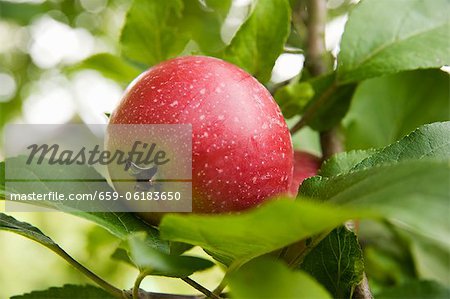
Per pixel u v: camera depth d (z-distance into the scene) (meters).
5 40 1.02
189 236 0.37
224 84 0.41
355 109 0.60
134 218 0.43
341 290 0.43
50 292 0.48
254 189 0.40
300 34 0.59
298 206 0.33
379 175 0.35
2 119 1.06
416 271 0.63
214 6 0.63
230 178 0.40
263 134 0.40
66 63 1.00
